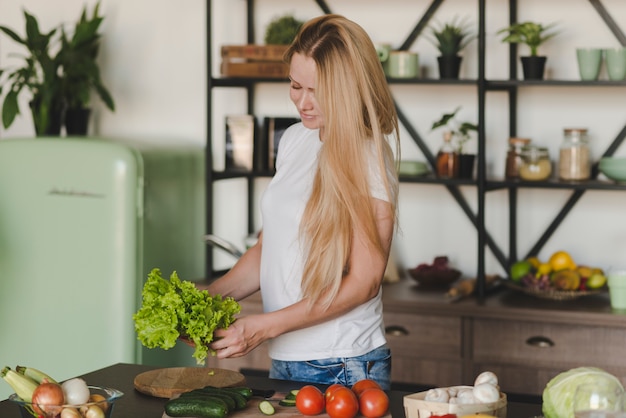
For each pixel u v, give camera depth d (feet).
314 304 7.36
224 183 14.32
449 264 13.37
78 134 14.23
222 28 14.15
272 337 7.31
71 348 12.59
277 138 13.17
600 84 11.66
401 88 13.42
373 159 7.35
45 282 12.64
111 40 14.69
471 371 11.68
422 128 13.39
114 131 14.78
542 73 12.09
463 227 13.30
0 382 13.00
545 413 5.95
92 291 12.44
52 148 12.50
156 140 13.84
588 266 12.82
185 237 13.56
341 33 7.23
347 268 7.67
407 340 11.91
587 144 12.22
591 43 12.64
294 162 8.04
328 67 7.18
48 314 12.66
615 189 11.64
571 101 12.75
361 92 7.21
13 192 12.67
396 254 13.64
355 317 7.76
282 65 12.91
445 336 11.75
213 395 6.62
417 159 13.43
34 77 13.89
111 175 12.24
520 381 11.51
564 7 12.69
